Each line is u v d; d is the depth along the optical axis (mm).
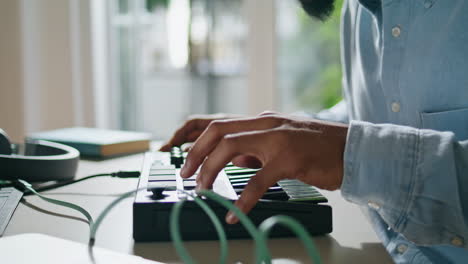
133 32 1908
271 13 1551
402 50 620
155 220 442
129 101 1929
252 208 450
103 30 1782
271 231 458
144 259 371
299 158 425
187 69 2465
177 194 467
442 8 586
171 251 421
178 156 646
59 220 511
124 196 401
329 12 719
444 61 586
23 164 665
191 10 2203
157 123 2633
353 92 817
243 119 484
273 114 537
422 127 606
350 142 433
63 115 1692
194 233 446
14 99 1617
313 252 253
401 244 495
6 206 548
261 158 438
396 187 427
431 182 422
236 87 2404
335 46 1714
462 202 420
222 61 2330
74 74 1676
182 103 2584
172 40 2318
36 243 403
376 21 665
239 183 534
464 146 426
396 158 427
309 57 1701
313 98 1731
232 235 449
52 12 1653
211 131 478
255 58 1580
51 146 812
